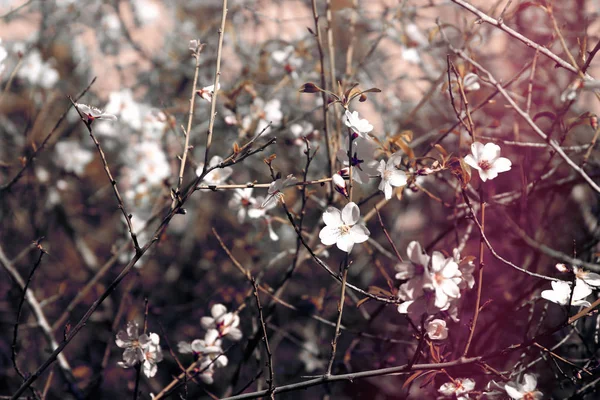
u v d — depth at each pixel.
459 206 0.97
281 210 1.19
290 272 1.04
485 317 1.06
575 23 1.13
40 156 1.45
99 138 1.41
